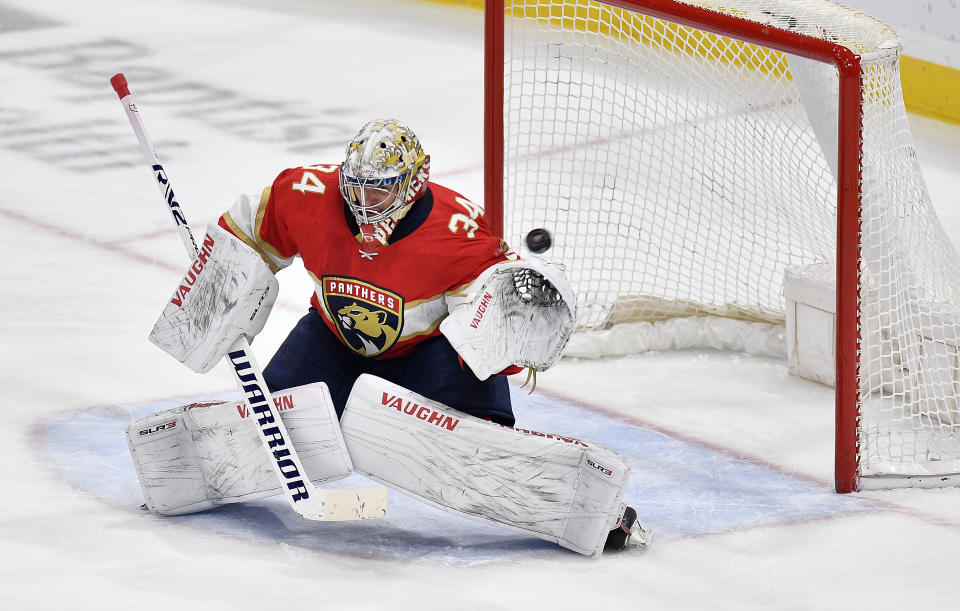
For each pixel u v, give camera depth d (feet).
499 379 38.01
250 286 36.24
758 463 44.83
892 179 44.39
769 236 62.85
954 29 84.53
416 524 39.55
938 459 44.11
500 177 54.39
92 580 34.50
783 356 53.93
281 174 37.22
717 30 43.04
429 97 93.66
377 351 37.63
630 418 48.65
